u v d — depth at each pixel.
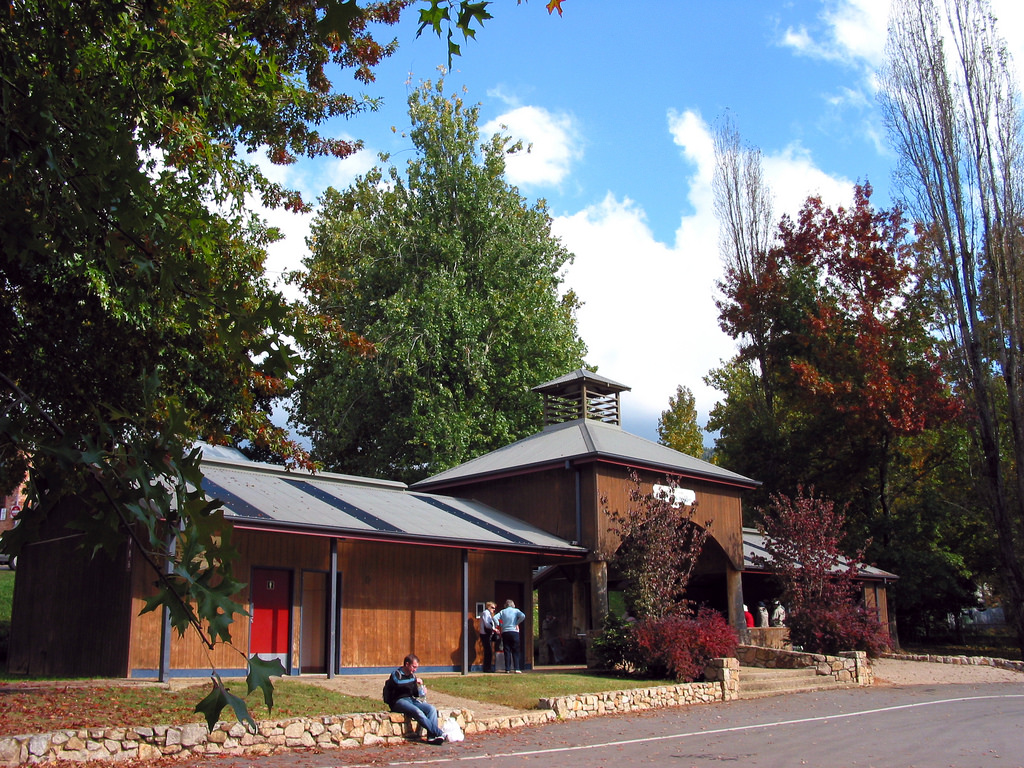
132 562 15.63
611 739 13.32
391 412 36.12
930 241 33.97
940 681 24.77
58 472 2.99
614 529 22.91
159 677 14.88
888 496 40.81
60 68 5.25
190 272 3.49
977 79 33.22
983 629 47.53
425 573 21.02
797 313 40.41
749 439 40.97
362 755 11.56
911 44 33.84
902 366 38.25
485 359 34.97
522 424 37.34
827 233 40.38
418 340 34.06
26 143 3.57
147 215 3.50
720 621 21.09
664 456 27.14
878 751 12.19
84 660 16.22
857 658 23.66
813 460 40.00
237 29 12.71
